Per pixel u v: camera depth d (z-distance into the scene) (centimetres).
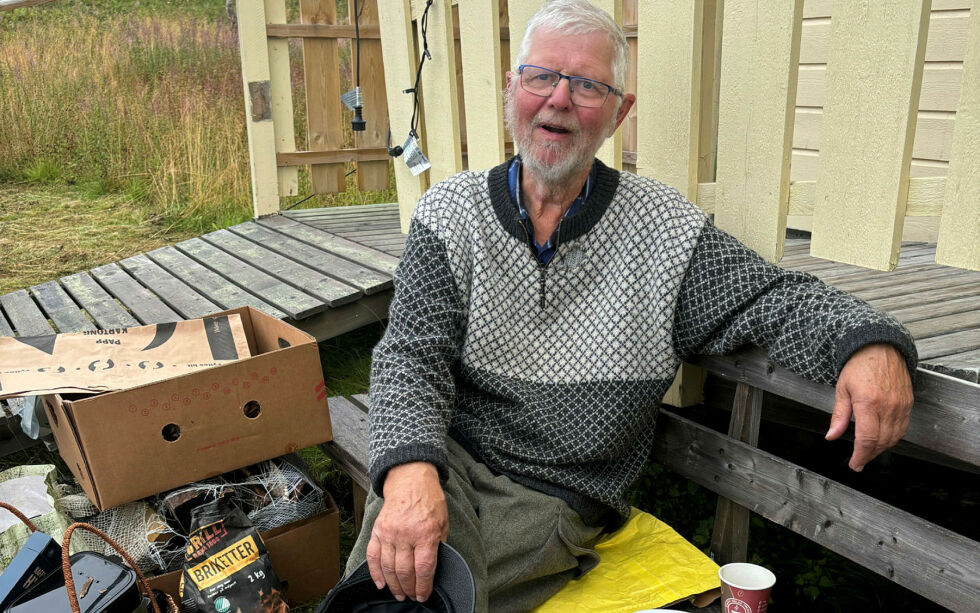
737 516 221
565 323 205
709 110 252
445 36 367
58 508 221
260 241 480
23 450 310
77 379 229
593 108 194
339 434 261
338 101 537
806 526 198
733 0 228
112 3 1182
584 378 204
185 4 1202
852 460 168
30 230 637
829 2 400
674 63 243
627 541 214
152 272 448
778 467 203
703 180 258
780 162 221
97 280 451
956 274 294
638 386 204
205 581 205
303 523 233
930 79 376
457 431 214
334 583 242
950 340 203
